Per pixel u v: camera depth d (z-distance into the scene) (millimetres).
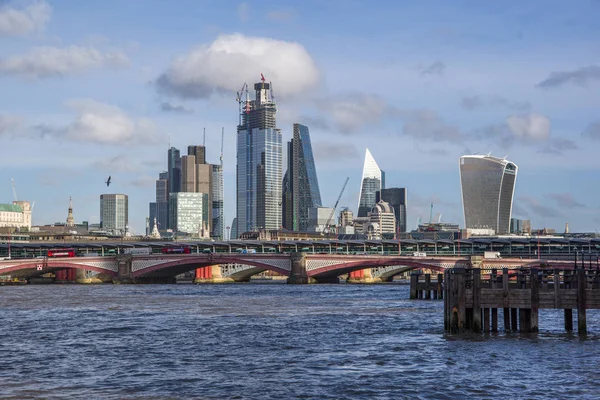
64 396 65125
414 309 152125
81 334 108688
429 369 76125
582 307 92875
